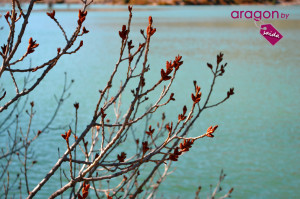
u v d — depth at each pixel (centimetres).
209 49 9306
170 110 3894
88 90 4800
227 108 4159
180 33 13338
